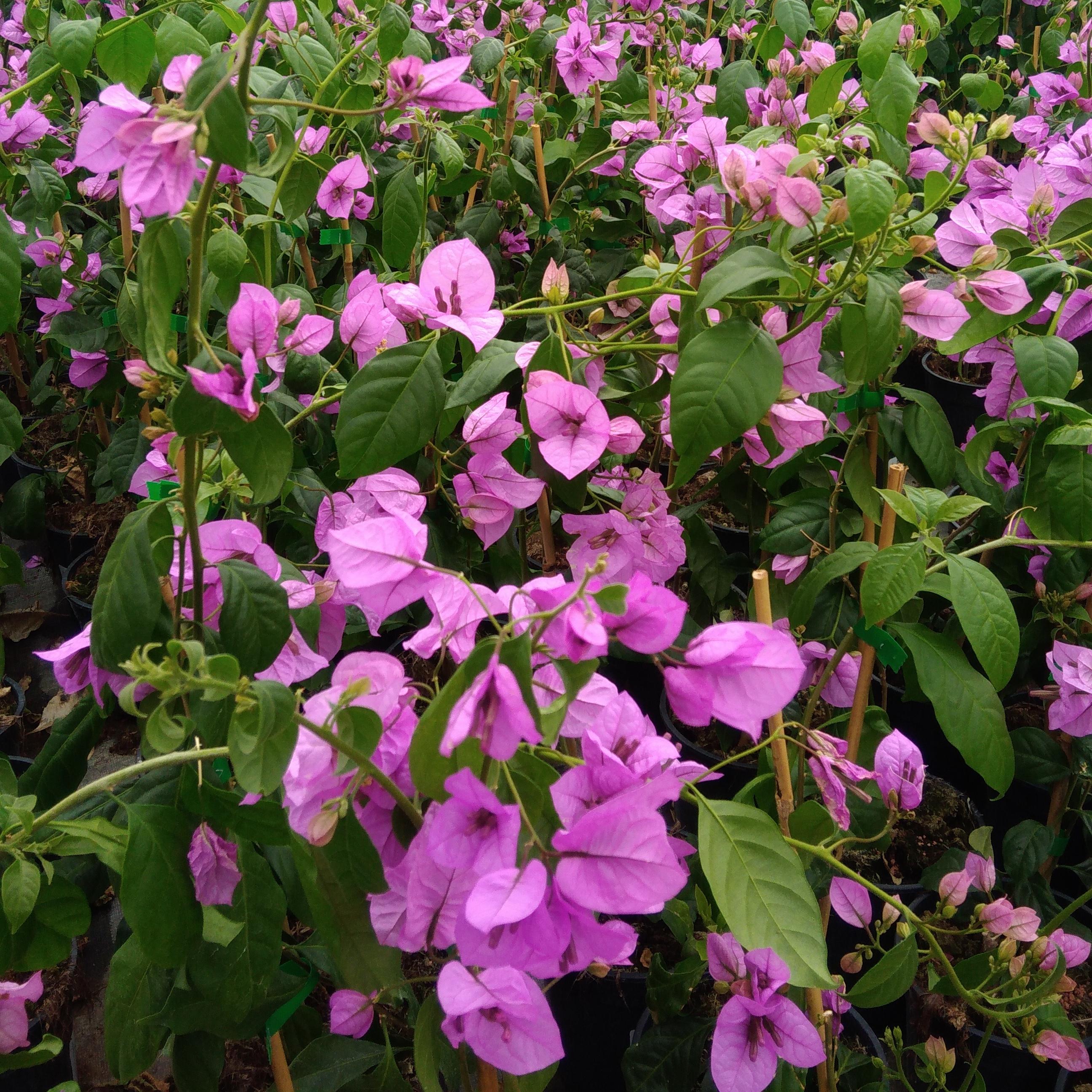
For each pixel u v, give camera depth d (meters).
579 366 0.69
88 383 1.17
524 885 0.40
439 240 1.18
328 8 0.98
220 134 0.41
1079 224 0.77
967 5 2.00
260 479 0.51
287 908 0.66
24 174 1.07
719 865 0.54
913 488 0.69
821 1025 0.64
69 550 1.41
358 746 0.45
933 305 0.62
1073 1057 0.64
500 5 1.29
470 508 0.68
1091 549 0.80
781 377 0.59
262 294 0.51
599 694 0.49
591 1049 0.84
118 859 0.53
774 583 0.91
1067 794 0.85
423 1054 0.51
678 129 1.21
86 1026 0.88
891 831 0.78
